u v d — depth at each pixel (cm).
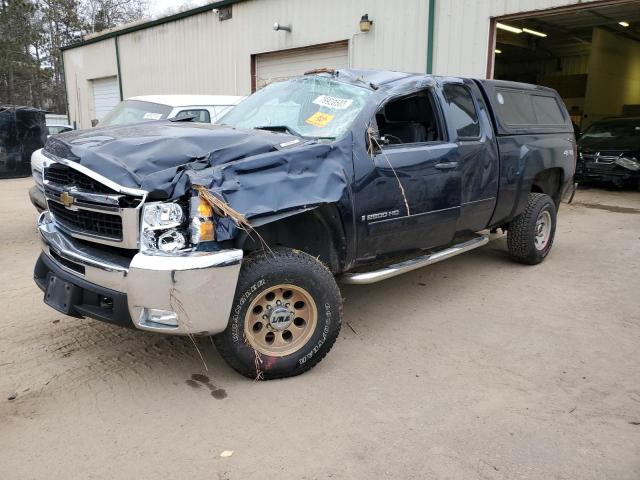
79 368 377
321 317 364
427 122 495
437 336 443
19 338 423
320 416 323
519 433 309
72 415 320
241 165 332
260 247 352
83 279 333
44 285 368
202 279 309
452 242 520
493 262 667
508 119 566
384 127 495
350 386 359
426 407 335
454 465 280
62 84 4069
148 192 309
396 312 496
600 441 302
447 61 1084
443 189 466
